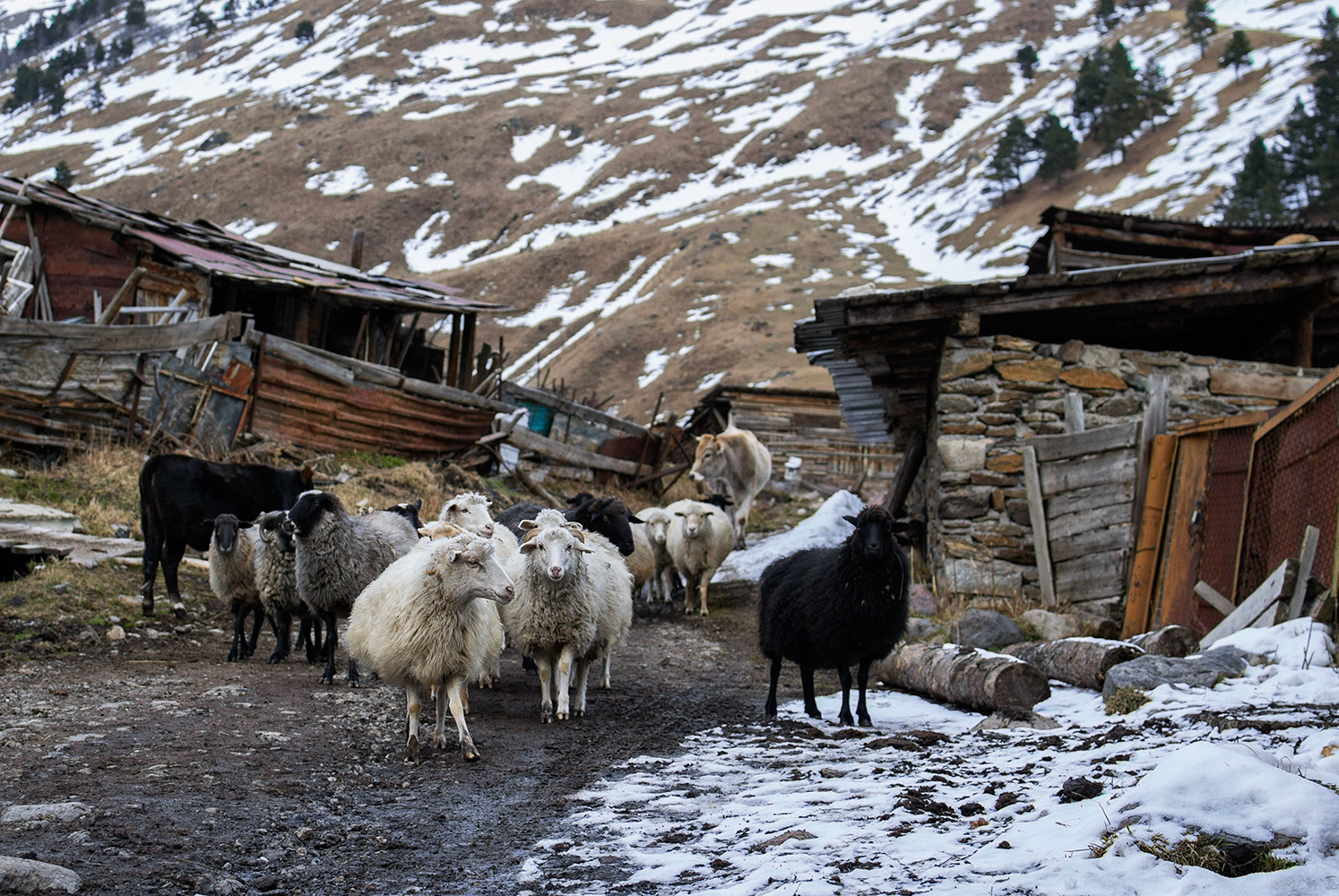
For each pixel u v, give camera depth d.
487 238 136.50
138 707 6.73
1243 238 20.58
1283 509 8.32
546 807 5.20
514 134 171.12
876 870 3.86
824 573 7.72
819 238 111.62
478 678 8.95
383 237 135.88
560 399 23.64
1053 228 20.42
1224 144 109.06
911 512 17.03
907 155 148.25
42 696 6.87
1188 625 9.49
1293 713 5.73
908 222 121.25
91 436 13.99
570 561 7.35
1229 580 9.04
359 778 5.57
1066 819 4.16
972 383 12.45
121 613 9.98
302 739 6.27
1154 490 10.56
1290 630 7.37
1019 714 7.16
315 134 168.38
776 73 192.50
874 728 7.37
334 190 148.00
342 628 11.22
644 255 111.88
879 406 19.80
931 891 3.58
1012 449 12.27
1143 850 3.62
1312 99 111.12
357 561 8.47
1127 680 7.25
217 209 142.75
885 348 13.21
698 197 142.62
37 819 4.37
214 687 7.60
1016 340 12.47
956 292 12.11
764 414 29.03
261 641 10.40
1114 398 12.32
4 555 10.87
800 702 8.93
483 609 6.39
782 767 6.13
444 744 6.46
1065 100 146.38
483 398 19.78
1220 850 3.53
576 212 139.12
